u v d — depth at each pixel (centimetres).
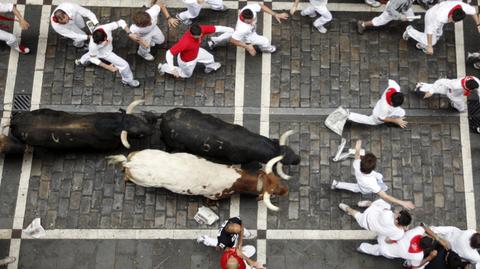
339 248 1067
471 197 1098
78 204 1094
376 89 1166
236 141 1014
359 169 948
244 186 1008
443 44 1196
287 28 1205
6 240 1070
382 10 1220
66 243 1070
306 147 1126
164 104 1155
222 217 1084
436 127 1140
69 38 1195
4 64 1182
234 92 1162
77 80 1171
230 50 1188
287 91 1163
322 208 1090
